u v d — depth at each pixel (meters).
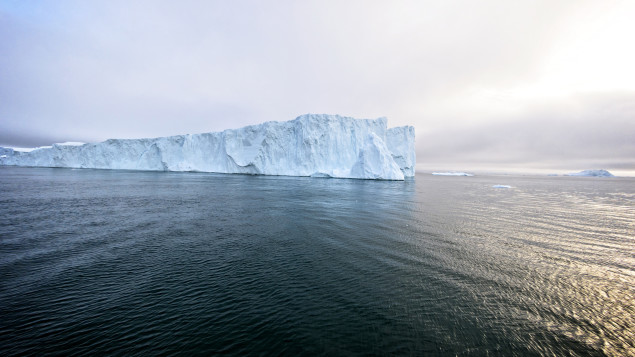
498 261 9.96
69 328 5.78
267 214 18.30
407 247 11.35
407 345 5.40
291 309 6.59
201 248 11.08
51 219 15.94
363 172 57.41
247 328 5.84
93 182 40.19
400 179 57.34
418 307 6.75
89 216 16.97
